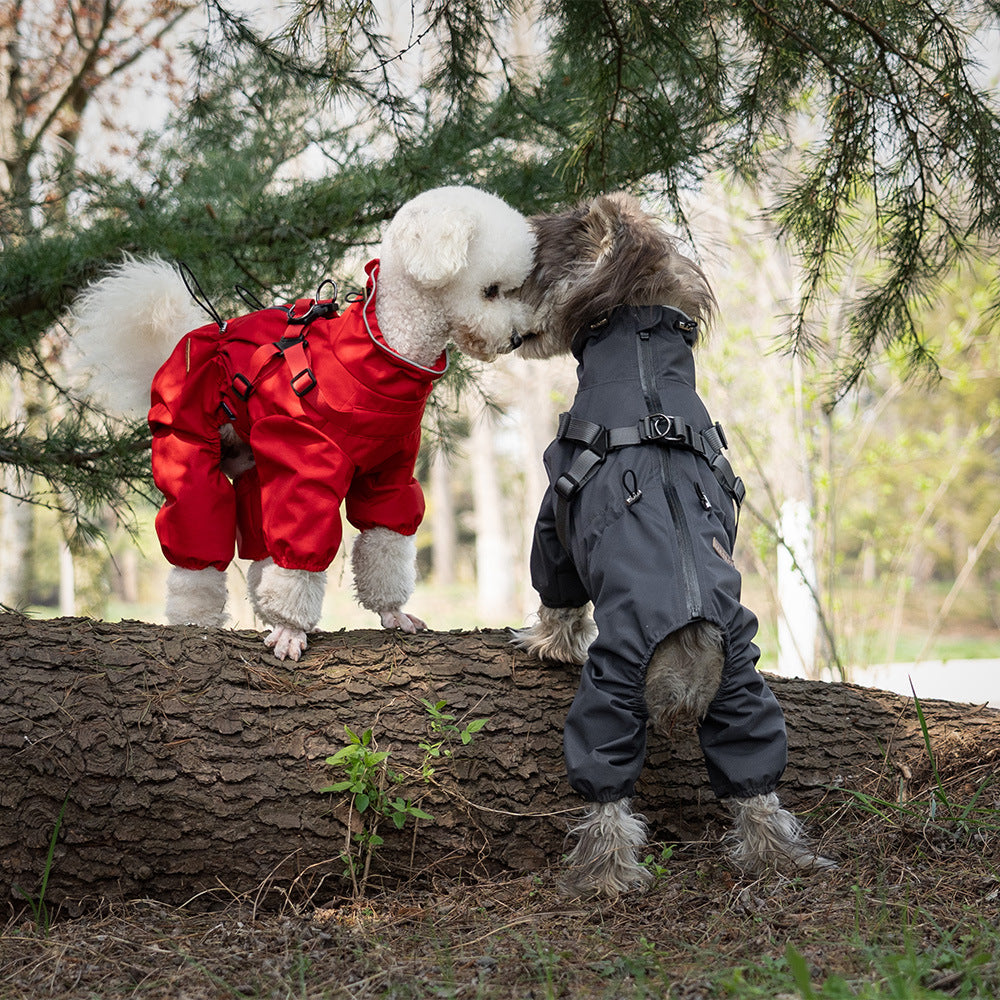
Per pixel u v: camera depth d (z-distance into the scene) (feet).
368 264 10.24
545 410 41.60
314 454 9.66
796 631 22.29
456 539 106.42
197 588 10.42
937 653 39.01
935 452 30.45
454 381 16.42
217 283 14.64
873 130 12.39
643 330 9.66
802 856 9.14
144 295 10.74
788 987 6.72
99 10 26.32
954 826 9.80
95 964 7.97
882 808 10.22
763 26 11.87
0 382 21.36
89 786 8.91
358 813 9.42
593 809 9.07
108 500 15.60
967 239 13.26
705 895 8.87
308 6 11.41
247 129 15.64
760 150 13.61
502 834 9.78
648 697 8.76
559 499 9.46
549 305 9.95
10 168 21.26
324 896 9.39
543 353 10.41
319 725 9.59
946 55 11.93
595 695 8.63
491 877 9.70
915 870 9.11
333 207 14.85
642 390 9.42
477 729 9.44
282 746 9.41
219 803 9.15
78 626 9.74
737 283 23.82
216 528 10.37
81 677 9.26
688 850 10.11
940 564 64.34
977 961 6.61
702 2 11.70
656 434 9.18
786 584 22.45
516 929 8.43
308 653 10.18
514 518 64.59
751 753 8.88
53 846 8.76
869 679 25.17
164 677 9.46
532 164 14.66
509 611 61.77
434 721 9.73
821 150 12.92
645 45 12.16
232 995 7.41
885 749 10.85
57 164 15.74
